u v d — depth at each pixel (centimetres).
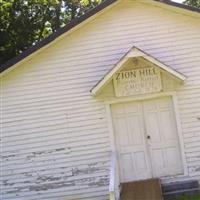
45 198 1702
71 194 1698
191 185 1675
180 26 1702
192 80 1692
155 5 1694
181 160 1697
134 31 1700
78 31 1700
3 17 3145
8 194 1706
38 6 3294
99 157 1697
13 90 1709
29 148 1708
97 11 1669
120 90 1686
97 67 1698
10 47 3200
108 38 1700
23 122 1709
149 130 1709
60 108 1703
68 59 1703
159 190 1551
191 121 1692
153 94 1686
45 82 1706
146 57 1623
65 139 1703
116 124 1711
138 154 1709
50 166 1705
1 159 1709
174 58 1697
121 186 1647
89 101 1700
